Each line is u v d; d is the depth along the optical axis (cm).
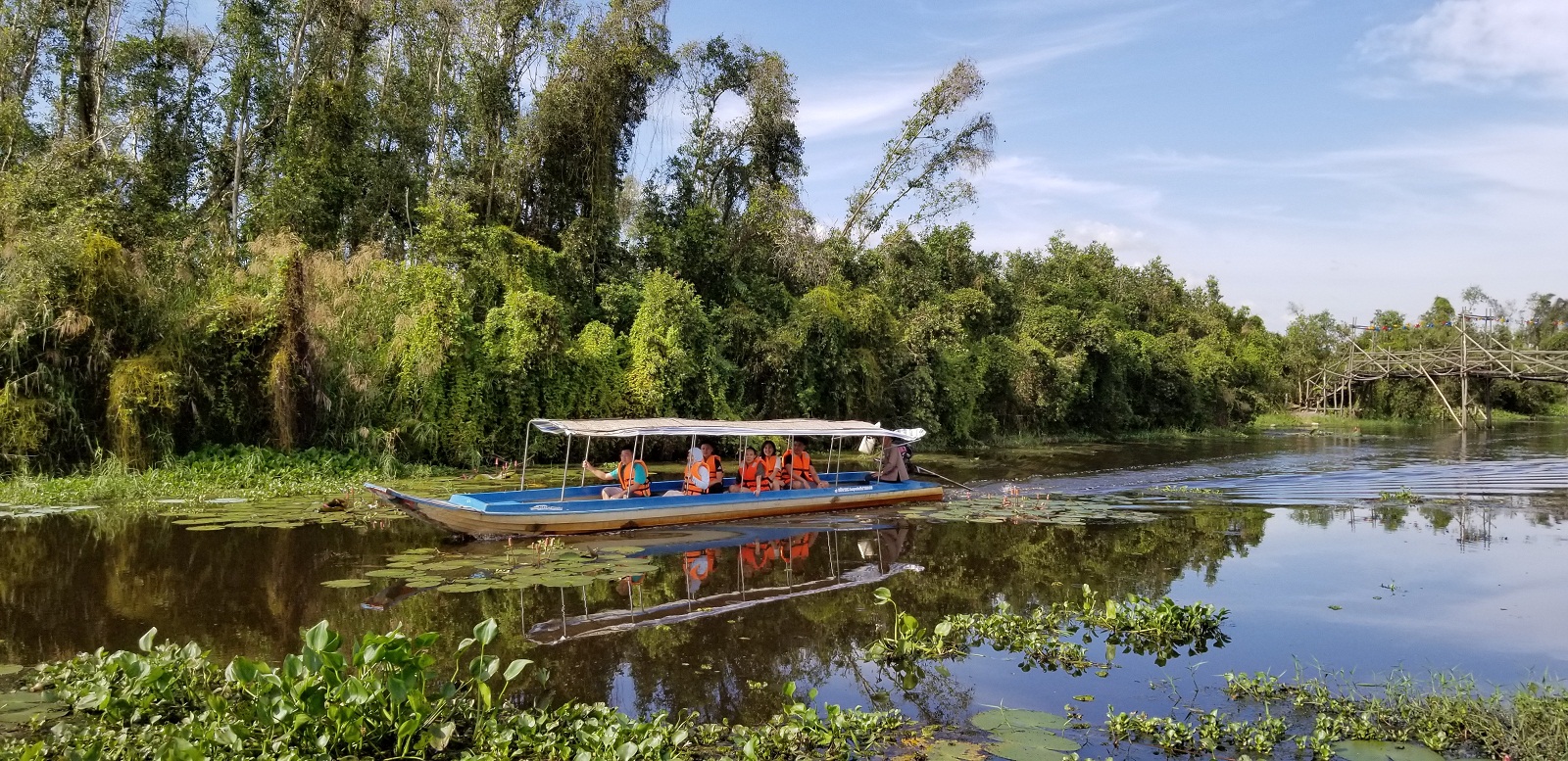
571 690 577
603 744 463
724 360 2114
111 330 1370
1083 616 763
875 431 1434
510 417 1772
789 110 2591
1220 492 1633
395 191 2092
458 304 1703
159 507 1201
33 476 1311
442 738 468
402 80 2147
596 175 2112
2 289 1317
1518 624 754
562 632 698
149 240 1606
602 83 2064
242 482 1365
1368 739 514
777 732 504
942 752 495
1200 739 508
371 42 2117
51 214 1443
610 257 2216
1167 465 2147
